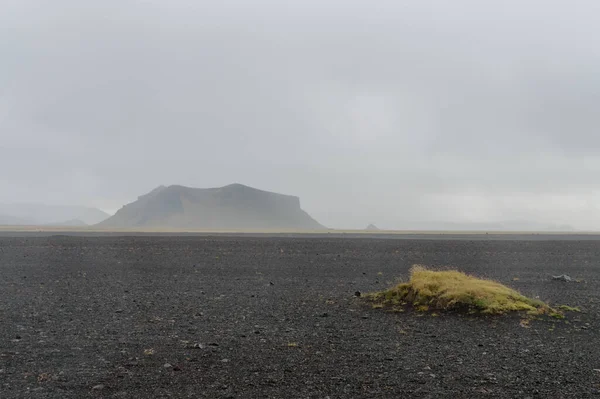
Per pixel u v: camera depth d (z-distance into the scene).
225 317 16.95
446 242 60.88
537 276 28.31
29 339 13.69
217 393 9.43
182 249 46.66
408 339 13.84
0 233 85.38
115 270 31.08
